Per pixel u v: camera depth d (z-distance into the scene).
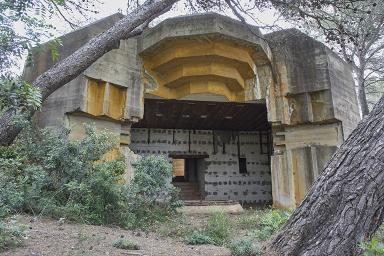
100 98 8.18
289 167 9.13
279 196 9.18
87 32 8.09
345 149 2.66
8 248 3.04
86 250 3.25
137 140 13.20
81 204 5.28
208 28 8.05
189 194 13.62
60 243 3.42
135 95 8.74
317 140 9.05
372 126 2.58
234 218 7.38
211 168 13.53
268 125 13.27
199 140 13.75
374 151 2.46
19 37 2.28
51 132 6.79
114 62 8.46
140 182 6.41
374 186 2.40
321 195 2.61
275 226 5.12
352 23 7.11
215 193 13.26
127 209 5.78
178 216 6.90
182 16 8.29
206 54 8.56
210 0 7.08
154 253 3.51
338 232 2.42
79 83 7.74
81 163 5.68
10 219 4.15
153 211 6.44
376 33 10.09
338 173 2.58
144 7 4.80
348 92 9.84
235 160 13.86
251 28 8.59
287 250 2.63
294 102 9.34
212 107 10.70
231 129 14.02
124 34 4.52
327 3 6.18
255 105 10.46
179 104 10.36
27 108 2.65
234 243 3.44
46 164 5.61
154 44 8.59
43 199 5.09
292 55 9.48
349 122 9.39
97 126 8.16
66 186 5.34
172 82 9.34
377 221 2.41
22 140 5.89
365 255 2.15
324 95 8.99
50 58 8.16
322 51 9.20
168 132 13.55
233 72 9.14
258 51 9.00
